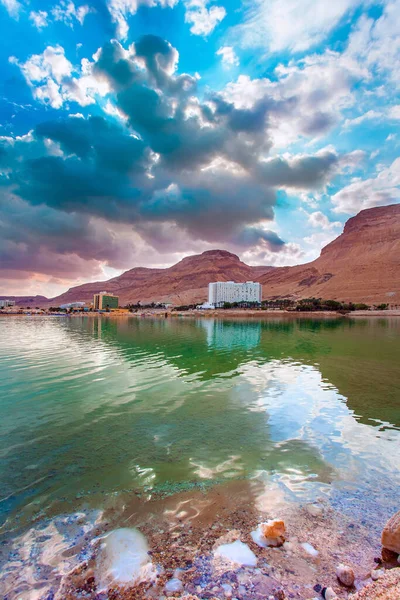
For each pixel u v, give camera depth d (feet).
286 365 77.66
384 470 26.43
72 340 151.12
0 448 31.58
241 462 27.99
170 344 129.90
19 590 14.65
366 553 16.87
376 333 181.88
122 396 50.52
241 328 246.27
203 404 45.83
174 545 17.56
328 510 20.88
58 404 46.55
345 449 30.60
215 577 15.19
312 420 38.91
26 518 20.34
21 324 339.57
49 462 28.43
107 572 15.64
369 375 65.05
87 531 18.95
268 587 14.56
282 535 17.92
